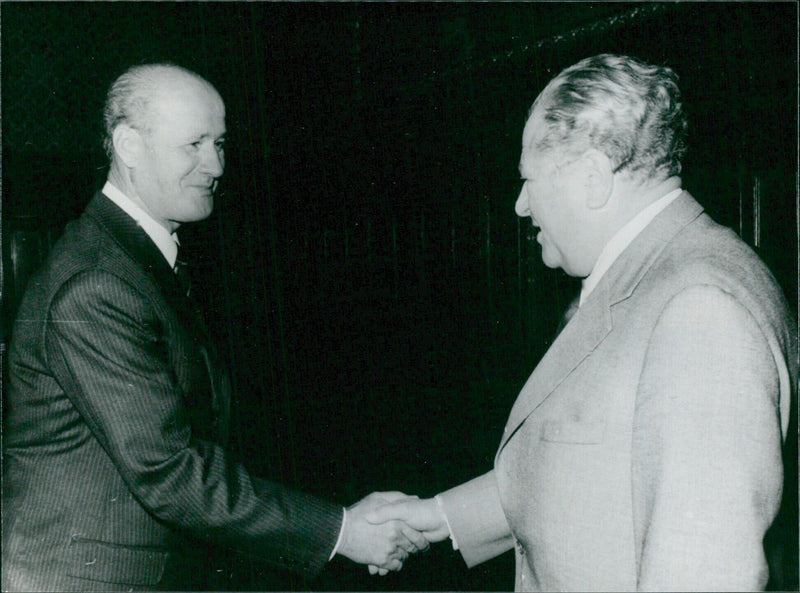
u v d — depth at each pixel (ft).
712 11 6.93
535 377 3.46
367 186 12.74
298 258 13.41
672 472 2.56
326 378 13.66
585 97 3.26
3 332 5.73
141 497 4.46
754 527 2.45
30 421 4.54
